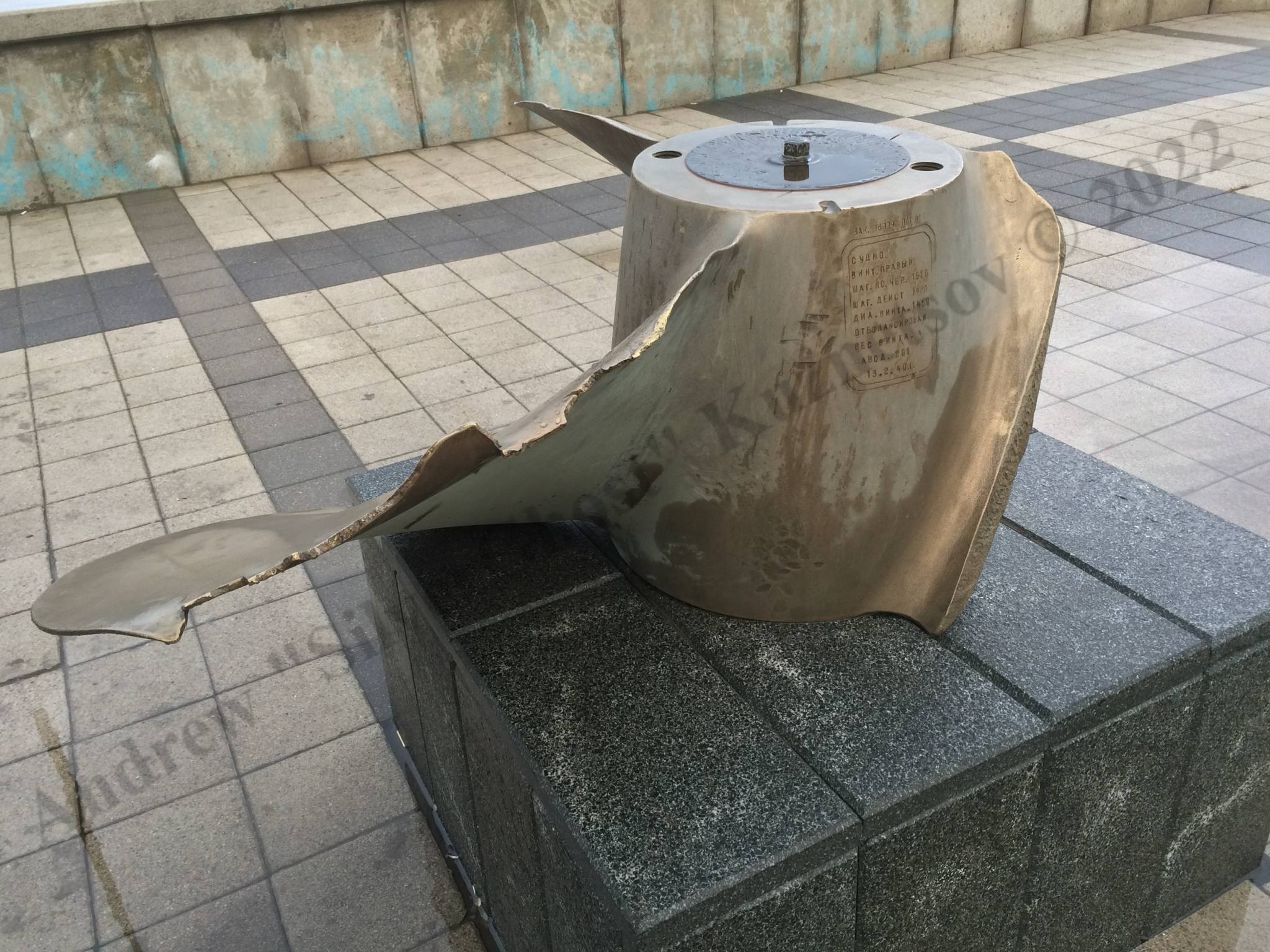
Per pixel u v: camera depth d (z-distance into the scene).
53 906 3.39
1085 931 2.96
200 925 3.31
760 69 12.94
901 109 11.73
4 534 5.29
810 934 2.33
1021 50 14.46
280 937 3.27
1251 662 2.83
